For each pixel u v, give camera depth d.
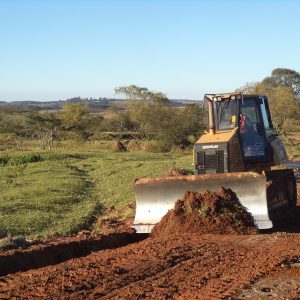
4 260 9.65
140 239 12.55
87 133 66.44
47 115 65.31
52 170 30.53
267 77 76.56
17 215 16.09
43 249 10.52
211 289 7.28
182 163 30.58
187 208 11.97
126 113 72.81
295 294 6.93
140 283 7.80
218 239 10.88
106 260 9.33
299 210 14.43
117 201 19.14
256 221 11.68
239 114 13.12
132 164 32.09
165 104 69.69
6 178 26.14
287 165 13.88
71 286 7.71
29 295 7.38
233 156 12.59
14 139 61.91
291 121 47.56
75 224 14.97
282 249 9.62
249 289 7.24
